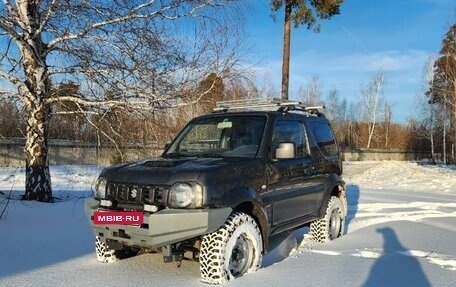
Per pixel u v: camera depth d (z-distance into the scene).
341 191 7.37
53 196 10.41
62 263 5.33
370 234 7.51
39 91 9.22
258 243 5.02
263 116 5.85
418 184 19.08
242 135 5.66
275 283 4.60
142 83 9.18
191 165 4.80
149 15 8.98
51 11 8.77
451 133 46.84
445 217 9.62
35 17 8.95
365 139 71.62
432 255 5.90
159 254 5.78
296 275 4.90
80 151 18.41
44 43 9.25
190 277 4.82
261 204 5.11
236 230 4.74
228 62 9.89
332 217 7.11
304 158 6.32
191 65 9.50
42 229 7.10
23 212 8.05
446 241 6.91
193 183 4.51
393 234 7.50
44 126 9.47
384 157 62.69
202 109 9.79
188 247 4.95
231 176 4.83
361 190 16.27
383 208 11.20
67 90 9.53
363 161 54.66
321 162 6.70
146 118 9.63
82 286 4.50
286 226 5.80
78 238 6.60
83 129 10.13
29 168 9.38
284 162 5.73
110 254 5.36
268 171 5.36
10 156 23.48
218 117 6.09
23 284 4.53
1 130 9.82
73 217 8.00
